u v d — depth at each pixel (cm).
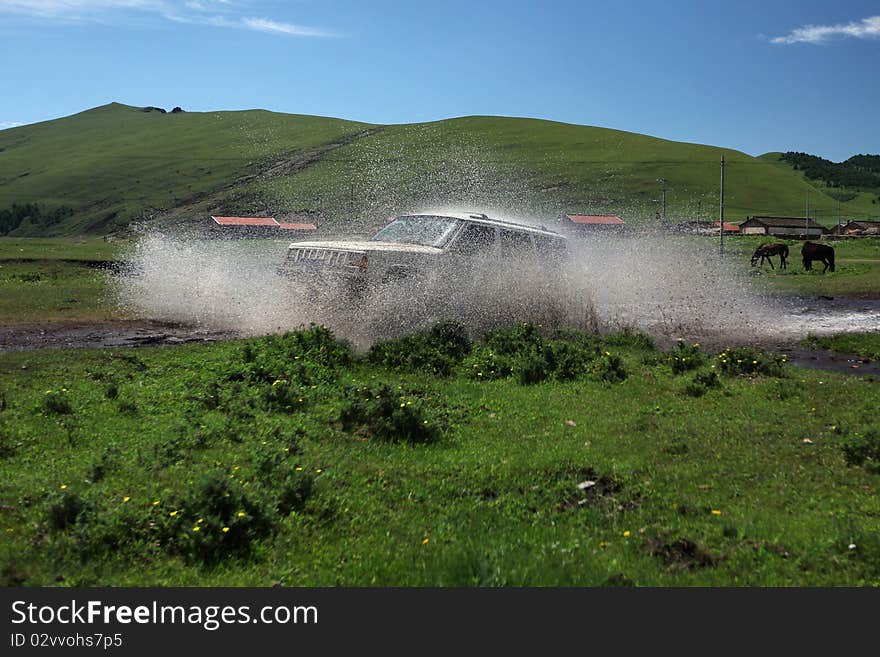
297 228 9275
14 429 657
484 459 622
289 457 598
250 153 16462
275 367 903
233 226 9238
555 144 16338
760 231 11844
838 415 775
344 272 1194
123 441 641
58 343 1210
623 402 848
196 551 428
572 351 1068
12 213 13538
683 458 641
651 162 15750
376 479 568
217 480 470
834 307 2009
